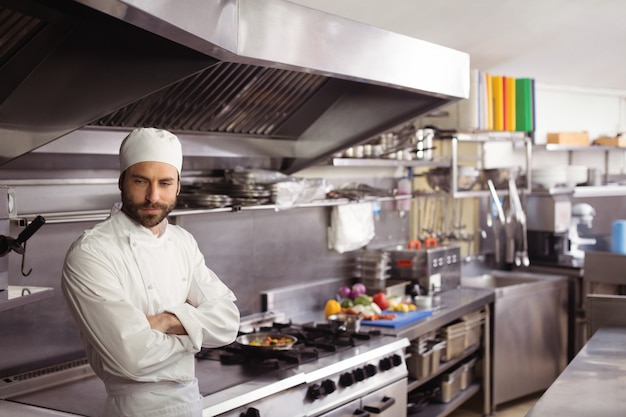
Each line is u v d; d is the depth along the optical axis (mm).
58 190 2879
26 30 2176
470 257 5633
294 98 3572
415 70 3164
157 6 1866
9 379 2646
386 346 3361
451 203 5672
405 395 3488
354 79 2863
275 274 4012
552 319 5312
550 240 6008
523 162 6383
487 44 4836
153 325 2133
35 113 2381
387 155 4469
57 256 2861
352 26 2785
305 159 3914
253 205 3375
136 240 2158
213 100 3158
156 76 2340
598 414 2164
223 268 3670
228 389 2619
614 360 2855
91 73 2342
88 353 2201
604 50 5430
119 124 2957
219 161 3537
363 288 4309
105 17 2189
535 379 5188
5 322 2686
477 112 4957
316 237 4305
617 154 7238
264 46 2387
